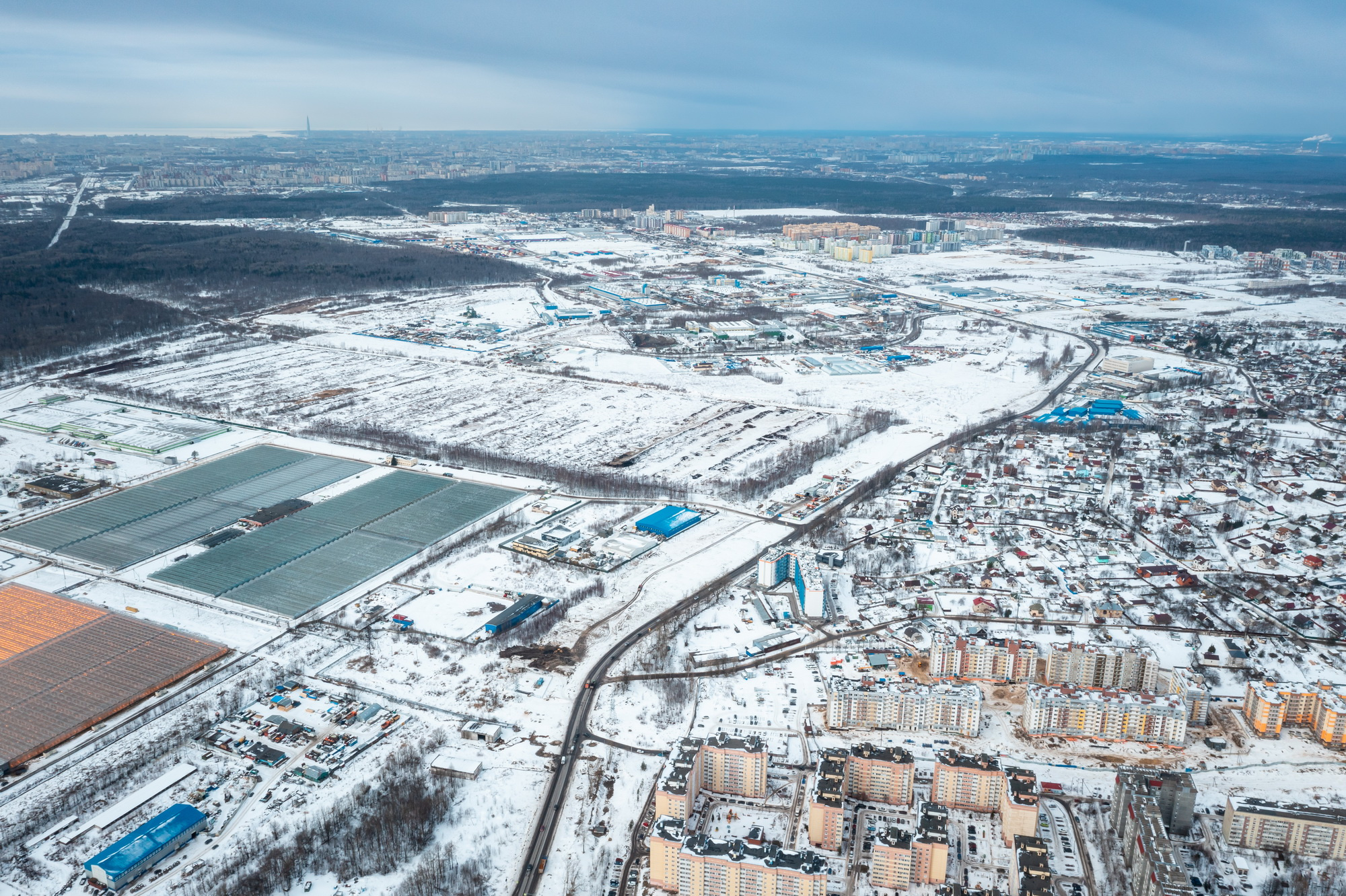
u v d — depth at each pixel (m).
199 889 194.50
